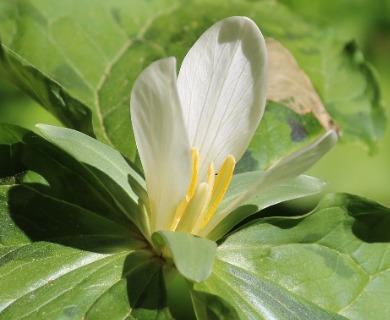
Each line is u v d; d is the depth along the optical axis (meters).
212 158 0.45
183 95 0.44
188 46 0.56
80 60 0.54
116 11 0.56
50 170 0.46
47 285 0.43
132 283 0.44
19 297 0.43
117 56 0.55
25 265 0.44
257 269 0.45
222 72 0.44
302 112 0.54
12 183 0.45
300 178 0.46
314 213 0.46
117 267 0.44
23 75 0.48
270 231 0.46
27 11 0.55
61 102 0.47
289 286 0.45
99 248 0.45
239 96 0.44
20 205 0.45
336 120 0.56
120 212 0.45
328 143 0.42
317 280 0.46
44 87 0.47
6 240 0.44
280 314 0.45
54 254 0.44
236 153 0.45
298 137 0.53
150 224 0.45
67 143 0.44
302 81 0.56
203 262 0.41
